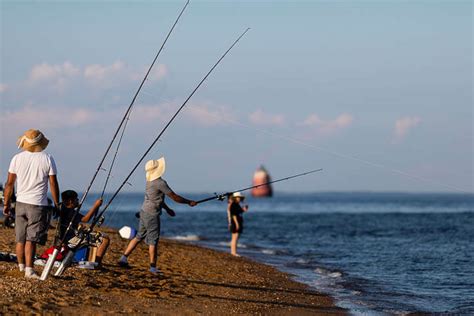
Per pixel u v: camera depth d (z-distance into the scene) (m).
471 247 48.88
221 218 107.44
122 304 18.22
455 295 26.38
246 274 29.05
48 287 18.31
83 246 20.09
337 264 37.78
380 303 24.12
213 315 18.66
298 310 21.30
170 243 40.03
